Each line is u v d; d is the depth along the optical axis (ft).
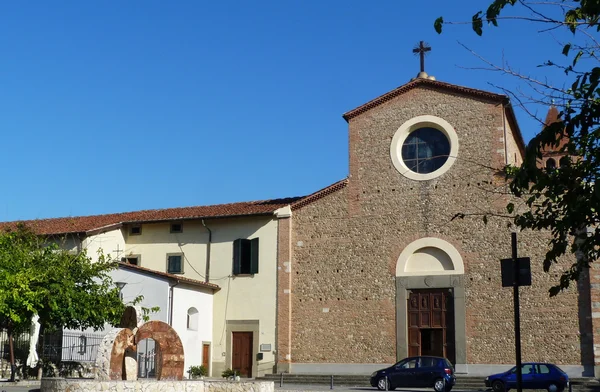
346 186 118.83
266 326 119.34
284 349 116.47
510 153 115.65
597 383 96.58
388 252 114.01
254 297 121.39
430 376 96.58
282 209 121.70
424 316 110.63
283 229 121.19
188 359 117.39
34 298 90.43
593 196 37.47
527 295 105.40
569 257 104.22
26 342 111.75
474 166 111.75
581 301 102.17
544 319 103.65
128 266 118.83
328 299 115.96
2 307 87.20
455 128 113.91
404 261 112.68
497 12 34.86
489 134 111.75
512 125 118.11
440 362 97.45
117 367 71.67
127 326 77.97
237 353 121.39
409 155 116.78
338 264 116.57
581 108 35.83
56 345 113.91
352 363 112.37
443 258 111.14
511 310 105.40
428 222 112.57
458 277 109.19
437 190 113.09
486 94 112.57
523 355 103.86
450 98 115.34
